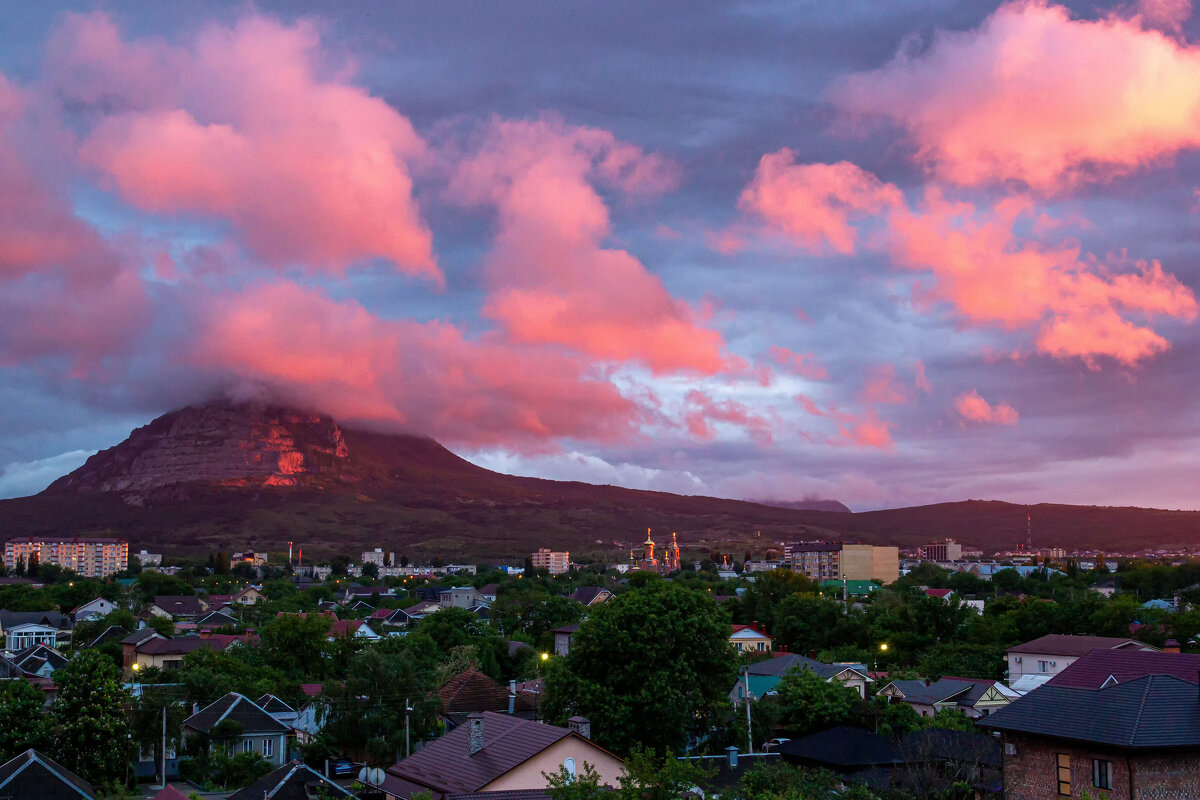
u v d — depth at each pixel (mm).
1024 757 49969
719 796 58094
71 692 81812
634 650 78625
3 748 77562
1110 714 46750
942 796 57594
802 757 69750
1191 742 44781
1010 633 144125
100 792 75688
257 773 89000
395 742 89750
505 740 58219
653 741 77812
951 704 99000
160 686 103812
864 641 157250
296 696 111000
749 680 107312
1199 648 127000
